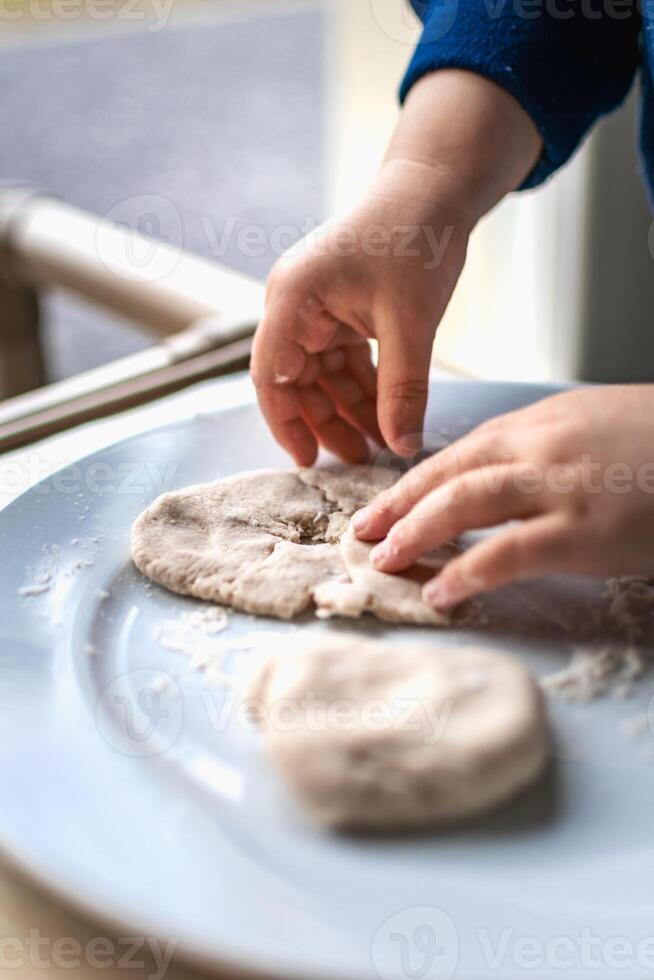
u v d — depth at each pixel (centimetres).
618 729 39
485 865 33
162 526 51
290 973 29
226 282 91
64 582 48
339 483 55
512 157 60
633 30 68
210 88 212
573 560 42
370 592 45
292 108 201
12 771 37
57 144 176
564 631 44
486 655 41
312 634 43
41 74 209
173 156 177
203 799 36
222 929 30
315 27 258
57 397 71
